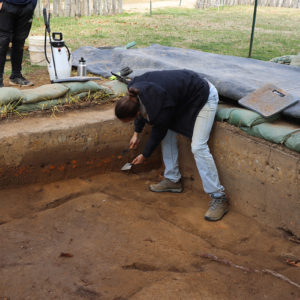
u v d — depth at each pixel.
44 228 3.09
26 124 3.65
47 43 6.08
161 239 3.04
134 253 2.83
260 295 2.45
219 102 3.84
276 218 3.20
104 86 4.54
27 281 2.47
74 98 4.13
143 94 2.89
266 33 10.97
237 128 3.39
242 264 2.76
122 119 2.94
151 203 3.68
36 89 4.02
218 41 9.38
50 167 3.73
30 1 4.77
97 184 3.90
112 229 3.14
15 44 4.95
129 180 4.09
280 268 2.75
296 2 18.61
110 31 10.33
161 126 3.06
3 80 5.34
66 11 13.21
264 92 3.45
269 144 3.11
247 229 3.30
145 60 5.18
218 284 2.52
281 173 3.03
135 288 2.45
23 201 3.49
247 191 3.41
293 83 4.32
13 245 2.84
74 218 3.26
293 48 8.76
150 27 11.37
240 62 5.39
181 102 3.22
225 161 3.55
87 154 3.88
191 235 3.13
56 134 3.61
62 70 5.04
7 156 3.46
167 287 2.46
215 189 3.44
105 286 2.46
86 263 2.69
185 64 5.13
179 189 3.95
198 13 15.59
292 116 3.19
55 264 2.66
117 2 14.44
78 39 8.95
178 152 4.04
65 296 2.36
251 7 18.39
